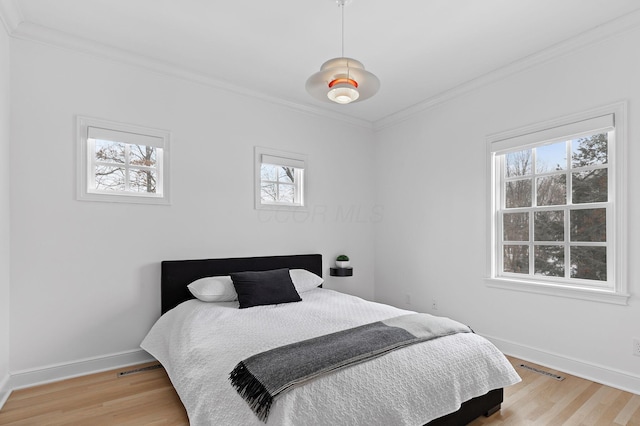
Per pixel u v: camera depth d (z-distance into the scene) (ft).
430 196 13.12
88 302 9.18
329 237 14.24
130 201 9.82
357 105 13.65
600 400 7.58
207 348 6.63
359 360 5.65
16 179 8.31
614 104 8.31
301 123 13.58
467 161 11.79
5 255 7.93
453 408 5.78
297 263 12.90
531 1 7.49
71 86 9.07
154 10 7.90
